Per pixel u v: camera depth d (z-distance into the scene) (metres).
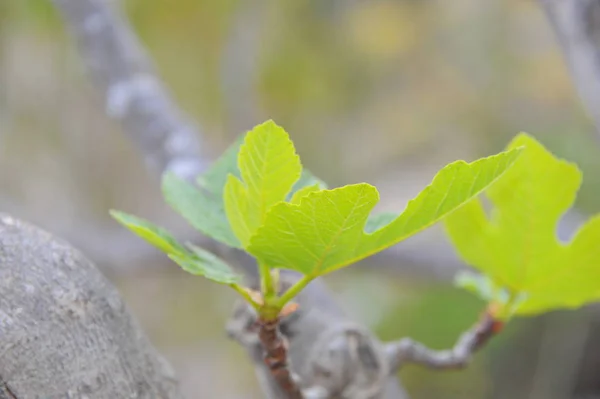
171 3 1.84
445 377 1.99
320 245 0.57
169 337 1.98
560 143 2.11
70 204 1.92
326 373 0.65
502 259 0.66
